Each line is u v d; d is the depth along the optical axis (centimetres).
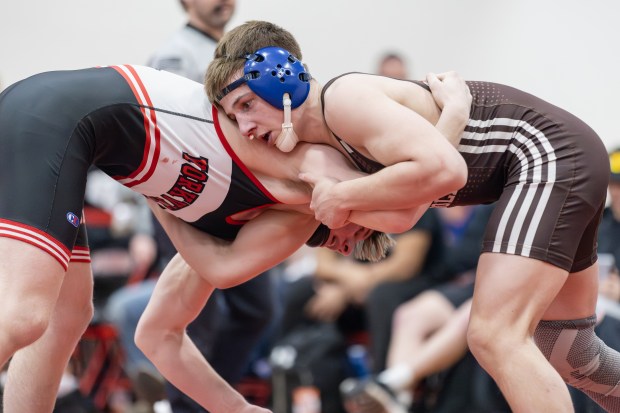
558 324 552
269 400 1005
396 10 1316
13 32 1253
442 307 927
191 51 745
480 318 488
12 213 453
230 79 483
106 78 491
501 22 1270
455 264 983
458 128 492
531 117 509
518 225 490
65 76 488
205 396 568
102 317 1009
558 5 1230
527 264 484
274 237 516
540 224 488
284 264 1161
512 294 483
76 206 473
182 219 533
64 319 552
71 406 984
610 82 1193
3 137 467
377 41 1320
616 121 1182
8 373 559
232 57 485
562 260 489
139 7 1276
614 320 721
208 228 533
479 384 847
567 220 490
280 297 1055
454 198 521
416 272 995
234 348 762
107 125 482
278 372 977
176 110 493
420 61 1312
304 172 495
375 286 980
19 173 459
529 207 491
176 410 694
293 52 500
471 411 871
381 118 467
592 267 541
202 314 697
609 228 805
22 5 1255
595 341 562
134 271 1064
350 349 1038
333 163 493
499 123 510
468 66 1291
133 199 1075
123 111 484
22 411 548
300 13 1322
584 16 1214
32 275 450
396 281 978
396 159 466
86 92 481
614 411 584
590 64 1206
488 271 492
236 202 512
